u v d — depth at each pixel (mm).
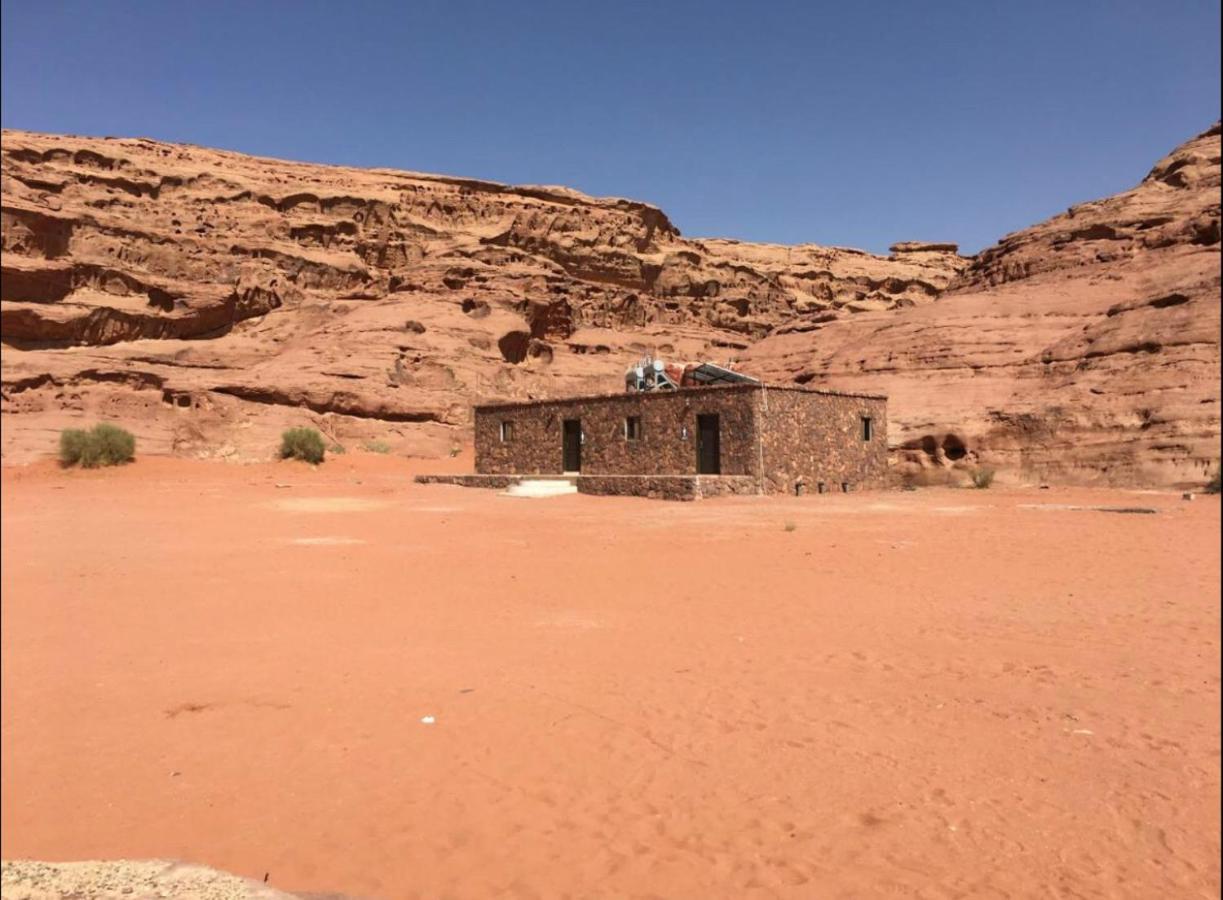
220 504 27734
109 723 6938
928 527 20141
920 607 11305
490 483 35188
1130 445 36781
